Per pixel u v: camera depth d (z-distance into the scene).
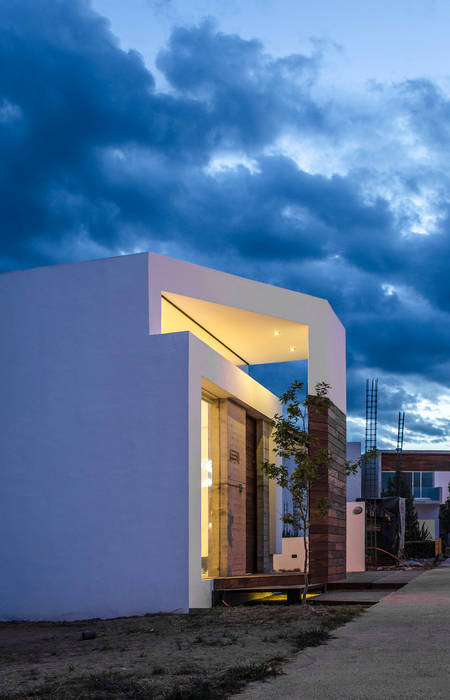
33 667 8.02
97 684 6.12
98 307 16.08
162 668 6.80
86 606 14.96
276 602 16.91
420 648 7.08
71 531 15.41
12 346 16.73
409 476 42.69
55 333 16.39
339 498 19.77
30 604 15.45
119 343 15.73
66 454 15.78
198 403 15.47
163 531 14.57
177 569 14.28
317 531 17.97
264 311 18.31
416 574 20.25
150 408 15.19
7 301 16.98
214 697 5.35
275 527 22.03
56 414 16.03
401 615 10.06
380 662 6.41
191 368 15.17
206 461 18.31
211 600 15.16
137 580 14.60
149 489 14.88
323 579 17.59
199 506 14.99
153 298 15.80
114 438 15.40
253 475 21.20
